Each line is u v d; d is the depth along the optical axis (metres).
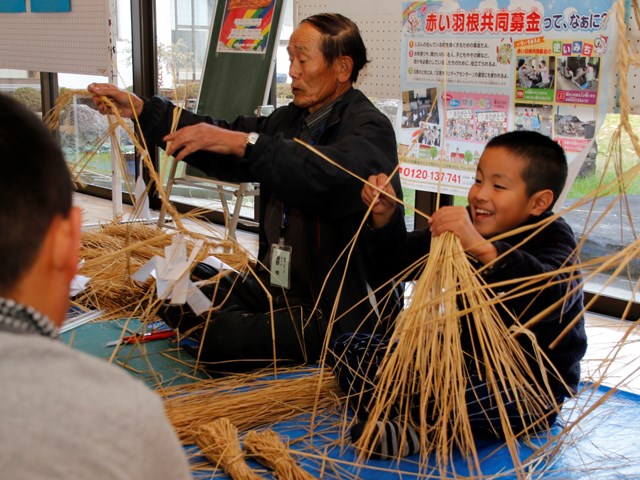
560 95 3.19
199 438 2.08
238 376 2.58
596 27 3.02
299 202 2.52
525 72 3.29
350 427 2.22
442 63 3.58
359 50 2.77
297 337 2.63
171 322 2.82
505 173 2.12
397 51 3.74
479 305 1.73
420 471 1.94
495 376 2.11
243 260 2.41
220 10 4.81
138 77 6.07
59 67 5.63
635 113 2.99
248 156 2.48
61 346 0.76
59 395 0.70
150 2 5.88
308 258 2.73
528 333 1.72
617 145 1.86
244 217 5.76
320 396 2.43
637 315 3.71
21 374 0.70
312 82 2.73
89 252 3.63
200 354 2.66
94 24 5.28
